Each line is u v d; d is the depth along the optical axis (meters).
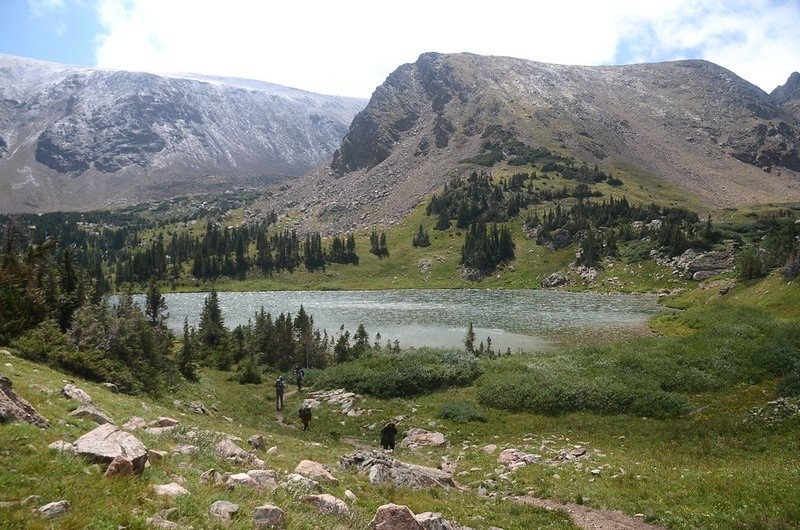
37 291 30.73
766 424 24.59
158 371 33.41
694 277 126.38
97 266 170.88
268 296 144.25
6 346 25.53
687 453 22.88
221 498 10.38
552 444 25.56
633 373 36.09
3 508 7.56
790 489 16.03
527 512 15.39
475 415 31.05
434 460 23.72
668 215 169.00
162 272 181.50
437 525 11.97
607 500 16.64
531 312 99.44
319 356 49.28
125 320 32.62
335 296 141.62
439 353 44.44
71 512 8.01
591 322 84.06
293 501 11.32
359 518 11.47
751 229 146.88
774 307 65.62
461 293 144.62
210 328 55.53
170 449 14.27
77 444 10.85
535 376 36.34
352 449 25.08
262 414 33.00
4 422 11.57
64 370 25.50
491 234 177.88
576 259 157.38
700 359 37.53
